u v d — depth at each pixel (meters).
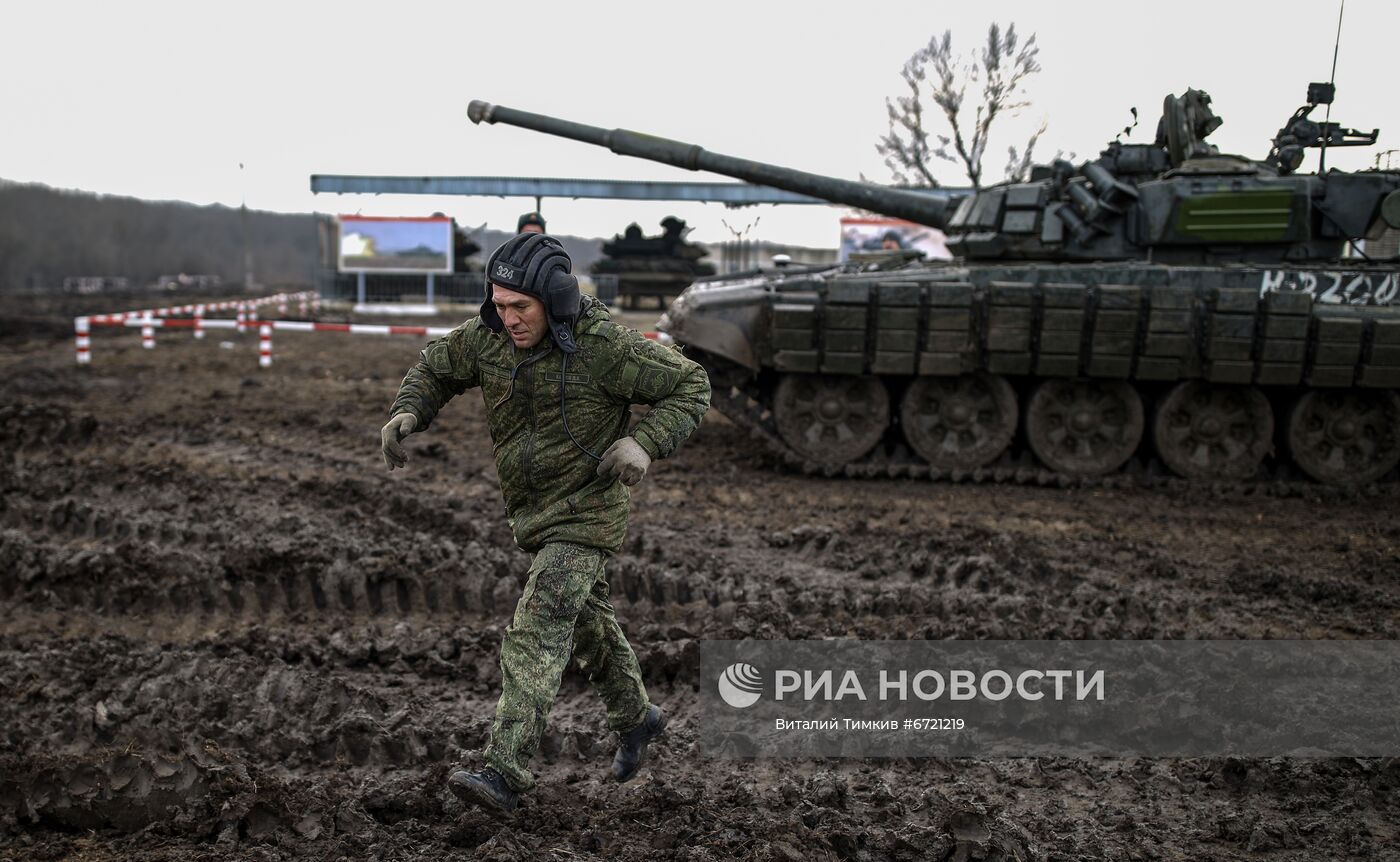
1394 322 10.59
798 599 6.94
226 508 9.02
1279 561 8.53
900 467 11.38
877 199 13.14
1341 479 11.23
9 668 5.76
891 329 10.94
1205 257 11.65
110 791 4.38
